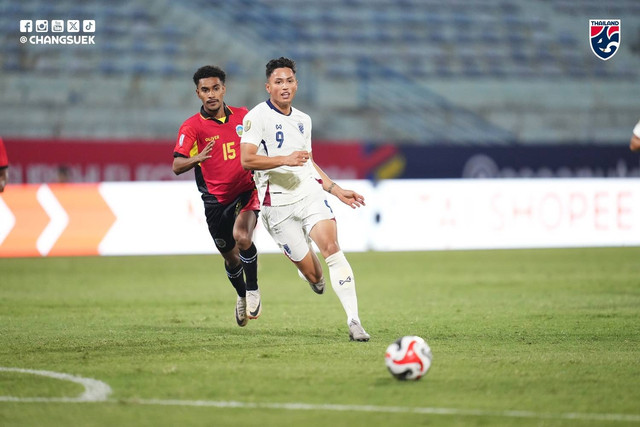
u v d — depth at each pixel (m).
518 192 70.81
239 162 28.03
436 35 99.25
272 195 25.42
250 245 27.42
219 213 28.55
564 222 71.75
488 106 90.81
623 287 43.97
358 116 86.25
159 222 64.75
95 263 60.81
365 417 16.02
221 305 37.41
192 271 55.16
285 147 25.16
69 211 63.38
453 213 69.94
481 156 71.56
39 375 20.16
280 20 97.00
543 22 103.25
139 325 30.33
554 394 17.89
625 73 97.88
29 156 63.59
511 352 23.45
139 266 58.66
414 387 18.56
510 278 49.16
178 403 17.17
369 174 70.06
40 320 32.09
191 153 27.92
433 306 36.16
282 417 16.05
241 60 90.50
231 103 84.62
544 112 89.00
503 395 17.78
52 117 79.25
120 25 90.94
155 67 87.44
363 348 24.08
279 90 24.72
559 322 30.56
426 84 92.06
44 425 15.65
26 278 50.72
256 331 28.36
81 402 17.36
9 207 62.09
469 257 63.97
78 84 83.88
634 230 73.44
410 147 70.44
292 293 42.12
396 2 102.44
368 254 67.06
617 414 16.20
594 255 64.50
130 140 66.00
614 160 73.75
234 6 97.25
